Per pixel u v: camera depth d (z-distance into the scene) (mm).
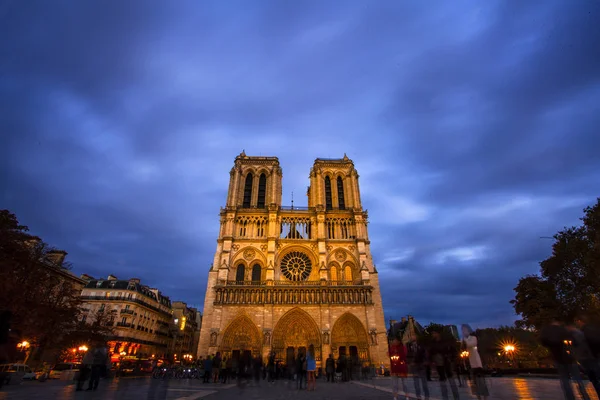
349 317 74750
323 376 62688
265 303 73875
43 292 45656
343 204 93938
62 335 51562
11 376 29219
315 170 97500
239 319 72812
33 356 55875
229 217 85188
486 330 91625
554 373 42219
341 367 46688
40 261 45312
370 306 75125
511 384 28922
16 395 19656
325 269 79312
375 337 71938
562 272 47656
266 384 37125
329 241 84875
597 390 12445
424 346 19156
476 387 16594
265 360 67250
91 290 87562
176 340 119875
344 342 72812
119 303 86812
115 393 21531
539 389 23844
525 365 65062
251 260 81438
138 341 90375
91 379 23469
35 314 39969
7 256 40375
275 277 80062
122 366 53938
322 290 76000
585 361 12805
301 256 83562
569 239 47156
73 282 61219
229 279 78688
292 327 73688
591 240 44500
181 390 26578
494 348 78875
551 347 13539
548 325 13891
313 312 74188
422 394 22703
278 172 97250
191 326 138375
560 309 46062
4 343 16172
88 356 23953
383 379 52031
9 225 40938
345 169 98125
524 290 51594
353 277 81688
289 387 32000
